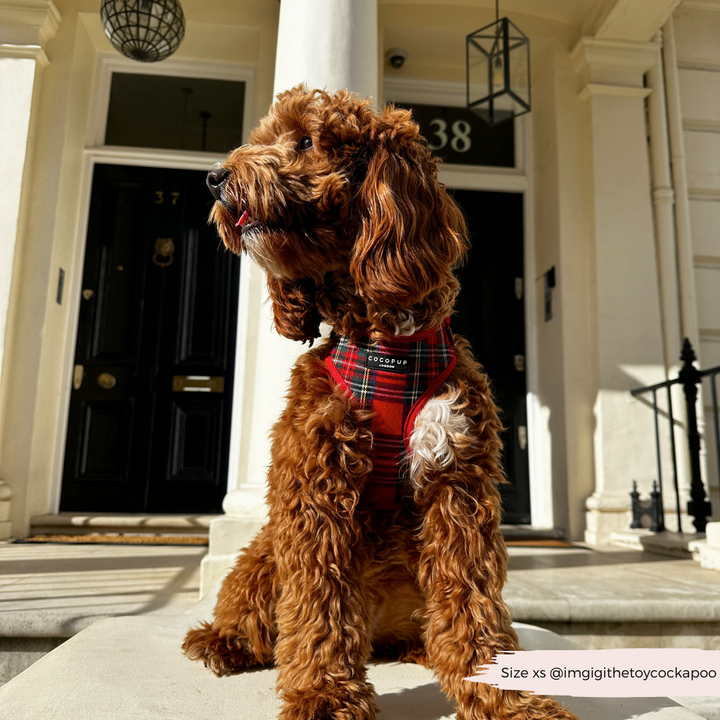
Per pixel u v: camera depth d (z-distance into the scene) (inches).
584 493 152.9
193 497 156.8
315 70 96.1
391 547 49.7
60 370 154.4
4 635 71.6
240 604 55.8
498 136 185.2
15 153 147.6
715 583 93.9
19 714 45.0
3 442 141.4
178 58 174.7
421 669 57.1
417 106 183.8
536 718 39.8
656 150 165.0
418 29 168.4
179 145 175.2
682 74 174.4
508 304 175.8
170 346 162.9
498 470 48.8
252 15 163.3
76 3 161.2
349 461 46.6
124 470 156.6
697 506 135.2
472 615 42.7
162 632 67.5
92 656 58.7
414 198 47.9
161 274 165.9
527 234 177.8
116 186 168.7
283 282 55.2
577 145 167.0
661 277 159.9
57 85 156.9
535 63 180.7
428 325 49.5
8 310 142.4
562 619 79.1
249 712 46.4
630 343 154.3
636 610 79.4
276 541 47.0
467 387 49.3
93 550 123.4
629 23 159.2
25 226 150.0
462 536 44.6
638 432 150.5
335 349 51.9
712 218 168.7
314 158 50.3
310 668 42.5
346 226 49.7
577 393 156.5
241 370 138.6
